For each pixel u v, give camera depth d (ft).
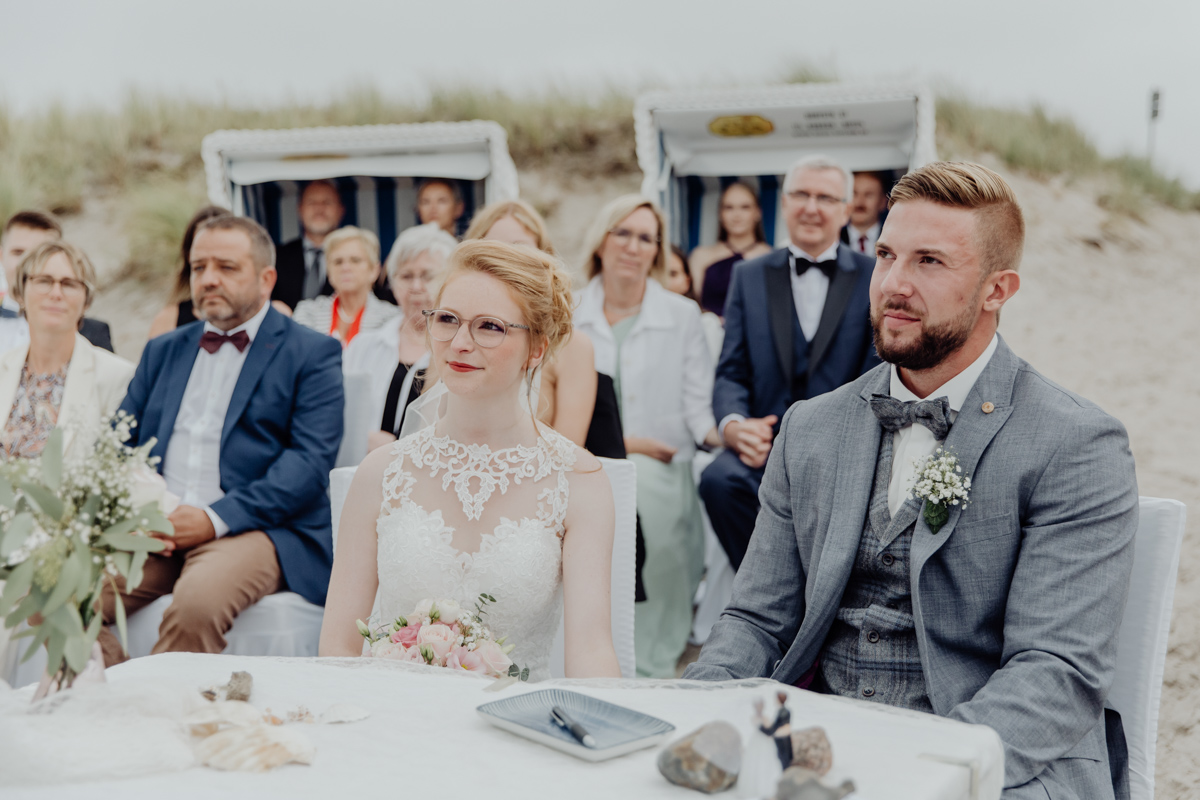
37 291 12.39
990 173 6.28
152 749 3.92
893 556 6.51
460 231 21.20
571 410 11.48
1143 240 38.68
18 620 4.14
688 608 14.58
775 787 3.59
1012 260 6.34
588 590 7.04
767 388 15.02
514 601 7.00
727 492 13.99
